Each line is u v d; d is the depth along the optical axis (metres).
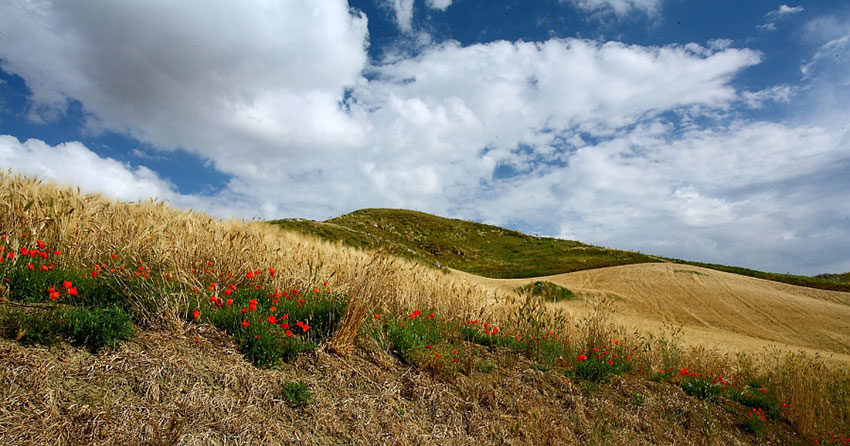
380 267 5.94
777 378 9.61
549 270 54.69
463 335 7.43
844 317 29.41
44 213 5.62
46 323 3.59
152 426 3.11
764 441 6.78
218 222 8.15
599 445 5.15
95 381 3.30
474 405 5.10
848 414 8.33
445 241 70.81
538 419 5.21
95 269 4.95
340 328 5.21
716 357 10.23
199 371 3.86
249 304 5.32
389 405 4.52
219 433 3.33
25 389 2.98
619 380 7.18
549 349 7.64
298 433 3.67
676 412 6.75
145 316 4.30
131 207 7.36
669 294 34.31
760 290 35.88
